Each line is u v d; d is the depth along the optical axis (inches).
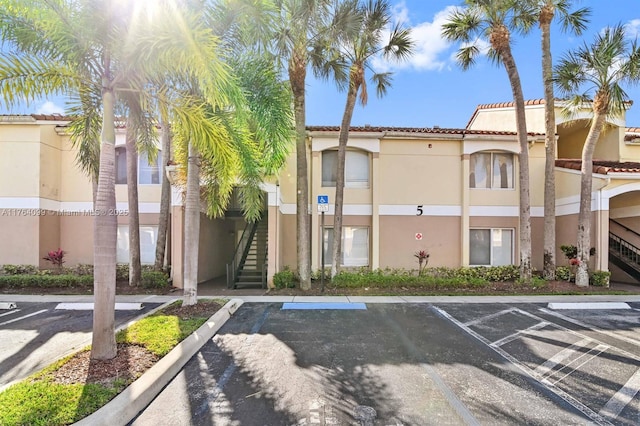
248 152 312.8
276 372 195.9
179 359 199.2
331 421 146.3
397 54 447.5
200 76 197.5
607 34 423.2
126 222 541.0
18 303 363.6
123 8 191.2
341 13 388.8
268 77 307.9
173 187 461.7
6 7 196.9
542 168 567.2
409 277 462.3
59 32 195.0
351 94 455.2
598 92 452.4
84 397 148.2
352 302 374.0
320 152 542.6
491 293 427.8
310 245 538.3
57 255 487.5
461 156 557.3
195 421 145.6
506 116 651.5
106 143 202.7
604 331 276.1
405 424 144.6
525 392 174.1
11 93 198.7
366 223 548.4
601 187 490.3
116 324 289.9
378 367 203.9
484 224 556.4
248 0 250.4
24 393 151.1
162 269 479.5
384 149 554.3
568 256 498.0
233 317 313.6
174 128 268.5
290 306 354.6
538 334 268.1
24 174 497.0
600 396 170.6
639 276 546.9
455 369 201.9
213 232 602.9
